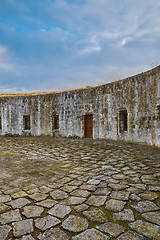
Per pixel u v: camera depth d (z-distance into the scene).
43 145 9.53
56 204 2.92
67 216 2.57
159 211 2.65
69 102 13.52
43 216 2.58
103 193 3.29
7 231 2.25
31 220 2.48
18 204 2.94
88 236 2.14
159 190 3.35
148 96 8.56
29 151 7.79
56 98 14.27
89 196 3.20
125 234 2.16
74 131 13.27
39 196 3.22
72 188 3.57
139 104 9.16
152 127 8.30
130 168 4.89
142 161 5.65
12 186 3.71
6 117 16.25
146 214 2.57
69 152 7.41
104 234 2.17
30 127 15.49
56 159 6.17
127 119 10.02
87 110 12.52
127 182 3.80
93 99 12.16
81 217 2.54
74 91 13.24
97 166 5.16
